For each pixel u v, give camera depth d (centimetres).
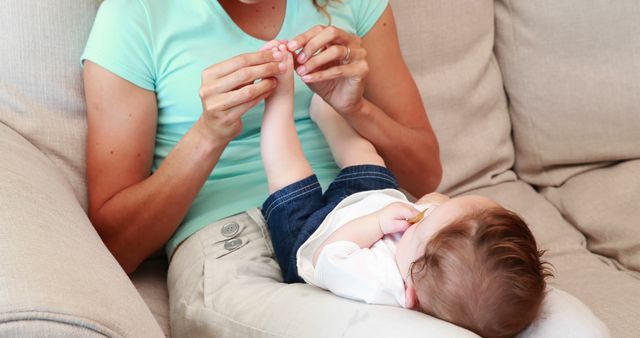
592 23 181
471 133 183
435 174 159
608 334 103
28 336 75
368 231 118
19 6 135
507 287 102
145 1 135
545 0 183
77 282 84
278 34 144
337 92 134
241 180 142
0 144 118
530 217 171
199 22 137
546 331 102
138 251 135
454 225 108
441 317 107
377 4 154
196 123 129
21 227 90
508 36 188
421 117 158
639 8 180
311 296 108
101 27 133
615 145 184
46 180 113
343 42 129
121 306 86
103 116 133
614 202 172
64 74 138
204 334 116
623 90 182
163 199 130
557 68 184
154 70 136
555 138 187
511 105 192
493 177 187
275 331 104
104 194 133
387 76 155
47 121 136
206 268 125
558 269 154
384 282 109
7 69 134
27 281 79
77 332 77
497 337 105
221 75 121
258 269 126
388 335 93
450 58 180
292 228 126
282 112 129
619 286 144
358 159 138
